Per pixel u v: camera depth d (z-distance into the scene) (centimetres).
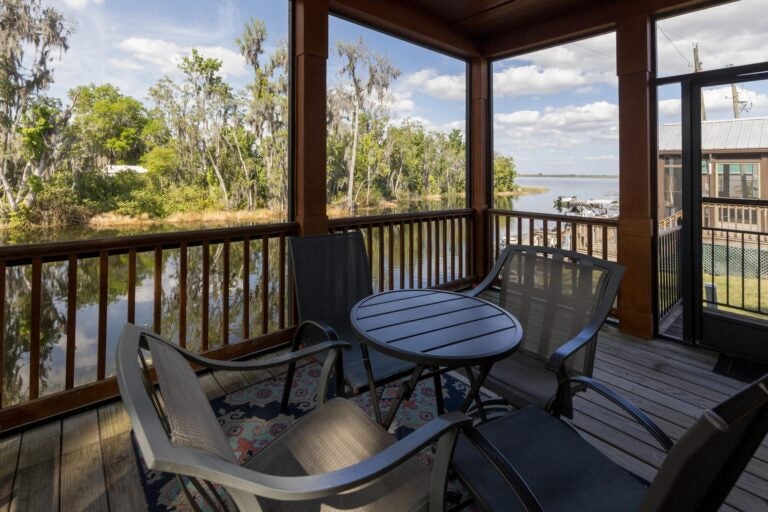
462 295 237
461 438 140
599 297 198
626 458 199
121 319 287
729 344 324
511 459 132
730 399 65
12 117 229
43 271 256
